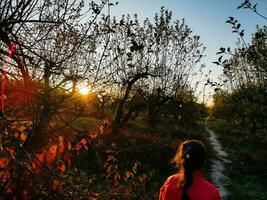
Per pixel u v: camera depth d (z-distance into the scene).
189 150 4.21
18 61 4.32
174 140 27.11
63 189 7.96
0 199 6.68
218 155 29.44
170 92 30.11
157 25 24.89
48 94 5.09
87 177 12.58
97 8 5.56
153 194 13.47
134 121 35.12
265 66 14.64
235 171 23.41
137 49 5.61
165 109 34.44
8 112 5.29
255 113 15.71
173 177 4.39
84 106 5.85
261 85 15.12
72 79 4.85
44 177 6.92
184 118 36.19
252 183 20.81
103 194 11.30
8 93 4.77
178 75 30.19
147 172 17.86
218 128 52.25
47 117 5.11
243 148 34.41
